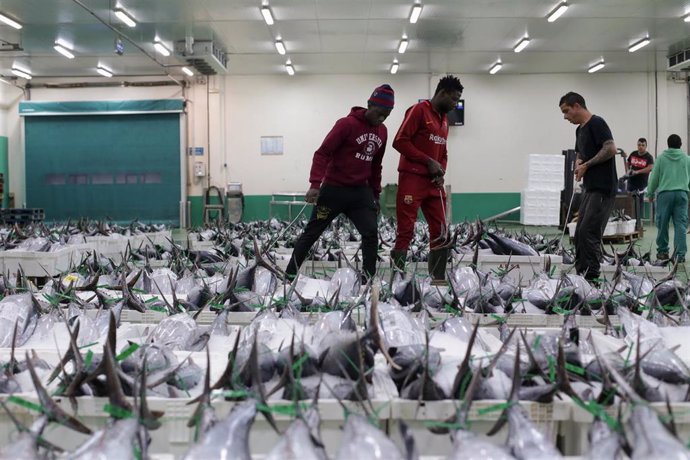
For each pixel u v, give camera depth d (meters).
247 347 1.96
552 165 10.16
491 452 1.30
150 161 17.30
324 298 3.22
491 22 12.45
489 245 5.57
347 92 17.22
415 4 11.21
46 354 2.29
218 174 17.33
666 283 3.42
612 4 11.39
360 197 4.74
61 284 3.43
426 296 3.27
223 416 1.62
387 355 1.76
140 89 17.34
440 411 1.64
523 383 1.79
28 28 12.48
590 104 17.19
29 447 1.38
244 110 17.27
